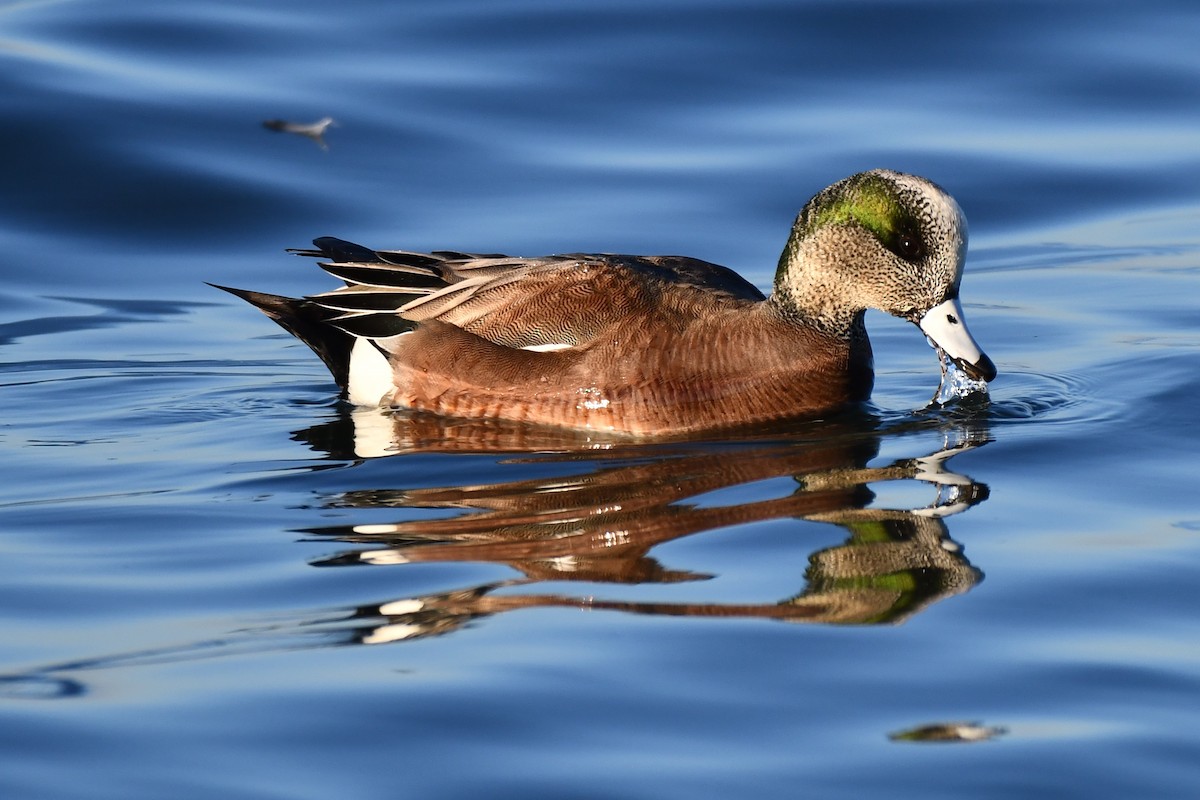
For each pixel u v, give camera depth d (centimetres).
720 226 1667
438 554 940
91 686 773
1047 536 958
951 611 852
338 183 1728
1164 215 1714
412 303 1273
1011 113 1844
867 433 1188
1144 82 1880
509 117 1830
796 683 772
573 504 1027
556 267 1248
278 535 977
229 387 1349
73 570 924
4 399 1309
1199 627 831
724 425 1216
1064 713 745
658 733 726
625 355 1214
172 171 1725
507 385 1238
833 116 1831
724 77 1888
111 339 1477
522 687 766
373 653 805
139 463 1137
